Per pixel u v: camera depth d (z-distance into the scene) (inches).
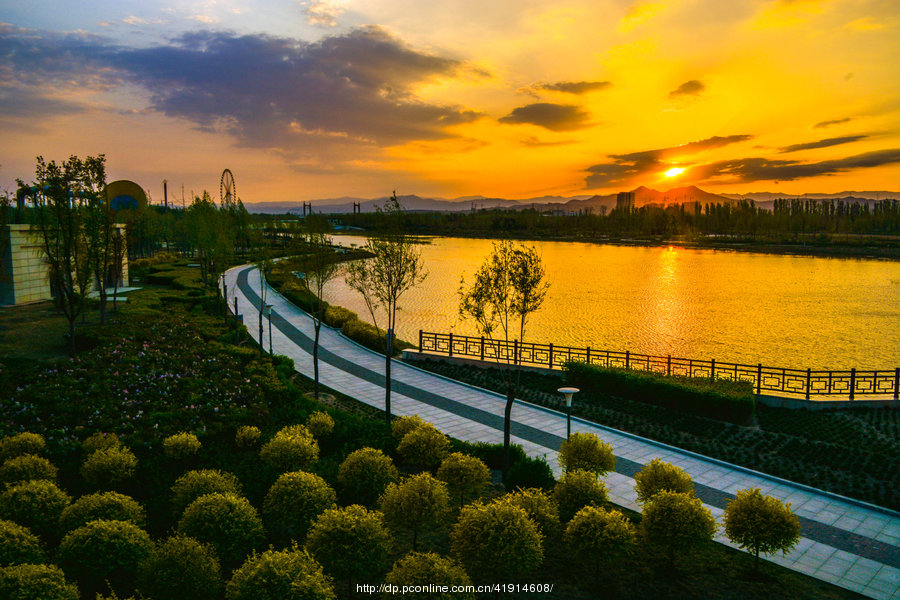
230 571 359.6
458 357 1034.1
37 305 1147.3
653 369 1043.3
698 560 408.5
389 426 617.3
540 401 826.8
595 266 3186.5
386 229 767.1
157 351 776.9
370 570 336.5
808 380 769.6
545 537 395.5
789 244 5019.7
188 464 492.7
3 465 435.8
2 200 1149.1
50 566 299.4
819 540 453.1
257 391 669.3
